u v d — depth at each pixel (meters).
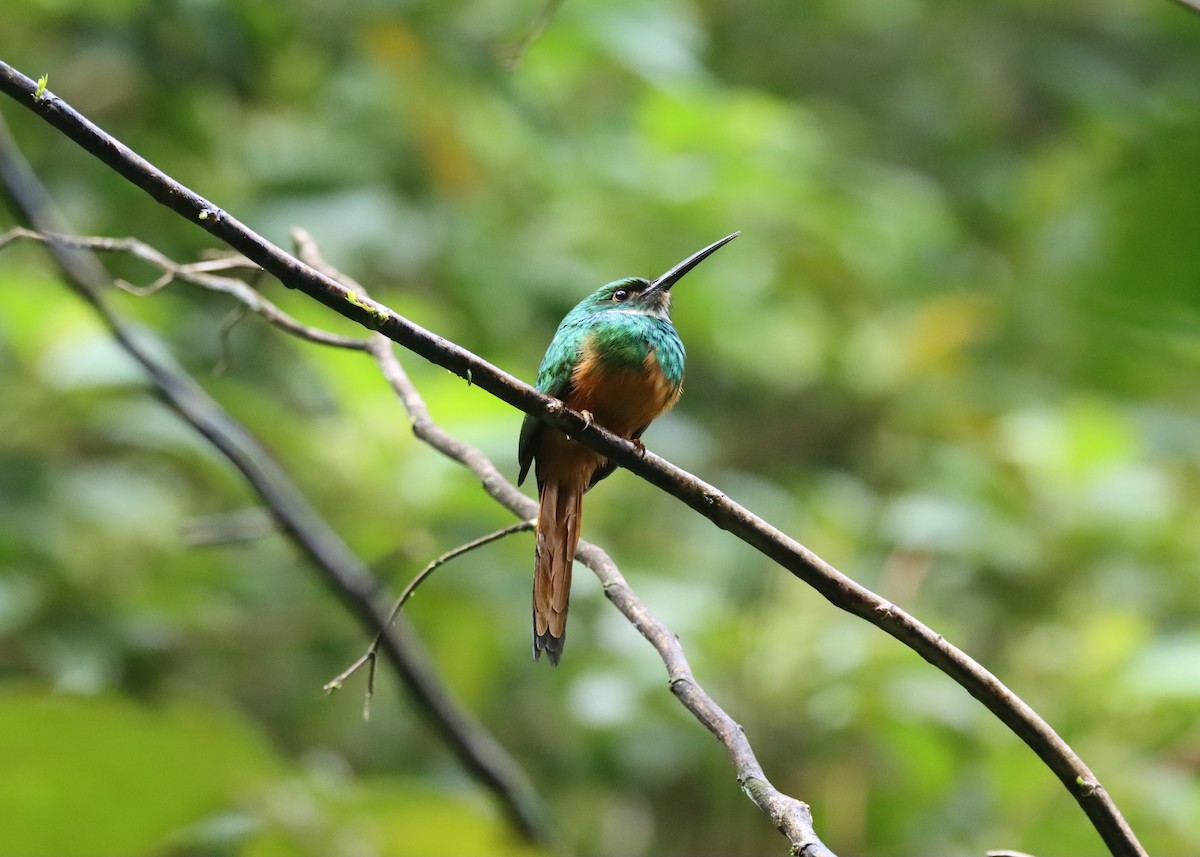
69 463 8.00
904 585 8.70
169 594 7.61
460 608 7.84
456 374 3.67
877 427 12.20
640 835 8.87
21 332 7.21
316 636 8.35
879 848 7.60
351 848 5.66
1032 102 14.15
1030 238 12.14
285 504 6.50
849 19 14.09
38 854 5.35
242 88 9.01
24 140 8.96
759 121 10.90
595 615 8.13
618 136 10.95
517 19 9.91
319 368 7.60
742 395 12.57
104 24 8.79
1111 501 9.00
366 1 9.55
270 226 9.02
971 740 7.68
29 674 7.41
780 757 7.50
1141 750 7.32
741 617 7.50
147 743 5.18
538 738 8.79
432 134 9.60
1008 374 11.70
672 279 6.17
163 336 7.80
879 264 11.66
